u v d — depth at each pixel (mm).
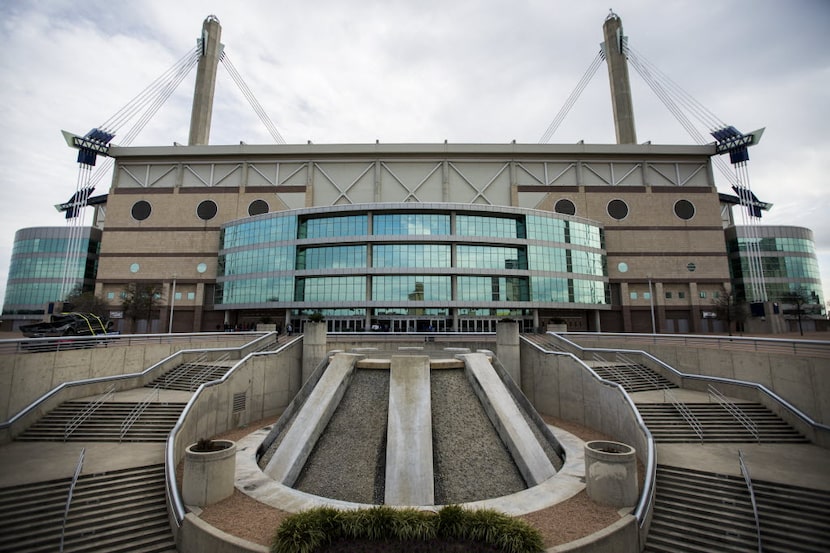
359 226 58344
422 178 68125
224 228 64938
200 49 80938
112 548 13852
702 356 29109
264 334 41375
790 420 22281
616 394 23688
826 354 23578
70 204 70000
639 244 66438
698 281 65625
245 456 20531
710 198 67625
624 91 79125
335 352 24750
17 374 22281
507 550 11656
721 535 14438
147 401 24922
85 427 22312
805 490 15641
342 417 20203
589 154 68625
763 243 69562
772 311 62312
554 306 59219
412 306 56344
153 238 66438
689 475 17438
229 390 26969
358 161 68188
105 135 70188
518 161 68812
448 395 21047
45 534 14008
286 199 66750
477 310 57781
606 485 15156
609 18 82062
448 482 17125
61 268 68312
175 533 14383
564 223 62281
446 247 58188
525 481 17453
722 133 68312
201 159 69062
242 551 12031
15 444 20719
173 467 16391
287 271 58312
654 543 14516
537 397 32531
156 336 33125
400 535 12023
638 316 64875
